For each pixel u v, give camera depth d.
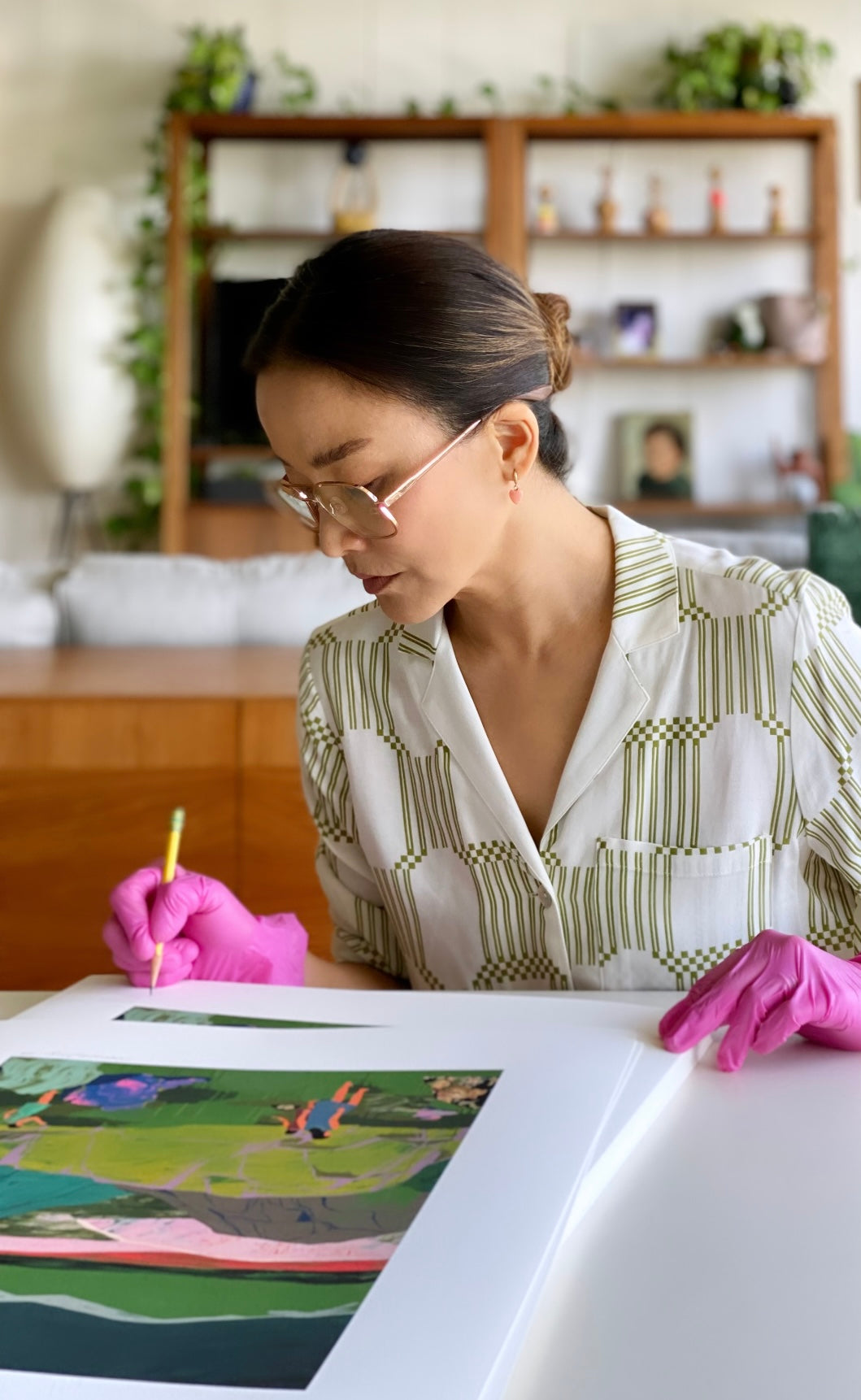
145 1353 0.46
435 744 1.04
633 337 5.66
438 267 0.84
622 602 0.98
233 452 5.50
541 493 0.96
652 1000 0.89
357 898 1.15
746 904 1.00
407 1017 0.79
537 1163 0.60
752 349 5.61
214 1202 0.57
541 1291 0.50
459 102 5.79
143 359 5.69
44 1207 0.57
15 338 5.59
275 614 2.91
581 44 5.78
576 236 5.51
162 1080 0.71
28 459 5.89
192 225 5.51
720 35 5.51
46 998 0.91
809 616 0.97
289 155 5.67
